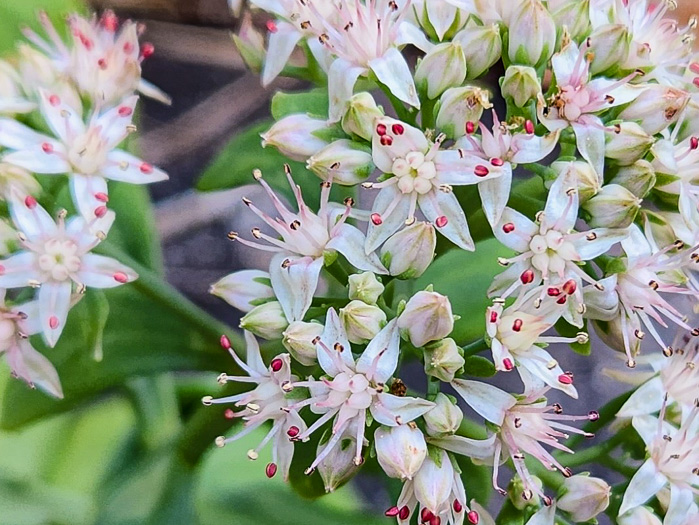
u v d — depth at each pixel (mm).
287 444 76
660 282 78
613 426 84
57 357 82
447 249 82
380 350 73
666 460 81
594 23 82
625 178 78
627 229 76
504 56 80
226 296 77
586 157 76
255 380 77
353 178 76
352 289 74
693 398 84
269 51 83
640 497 80
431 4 80
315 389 73
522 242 76
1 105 79
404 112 79
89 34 84
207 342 86
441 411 73
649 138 76
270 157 89
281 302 75
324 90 86
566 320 79
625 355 85
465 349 77
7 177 77
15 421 83
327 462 74
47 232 78
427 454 74
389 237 75
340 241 75
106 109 84
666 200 81
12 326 78
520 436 76
